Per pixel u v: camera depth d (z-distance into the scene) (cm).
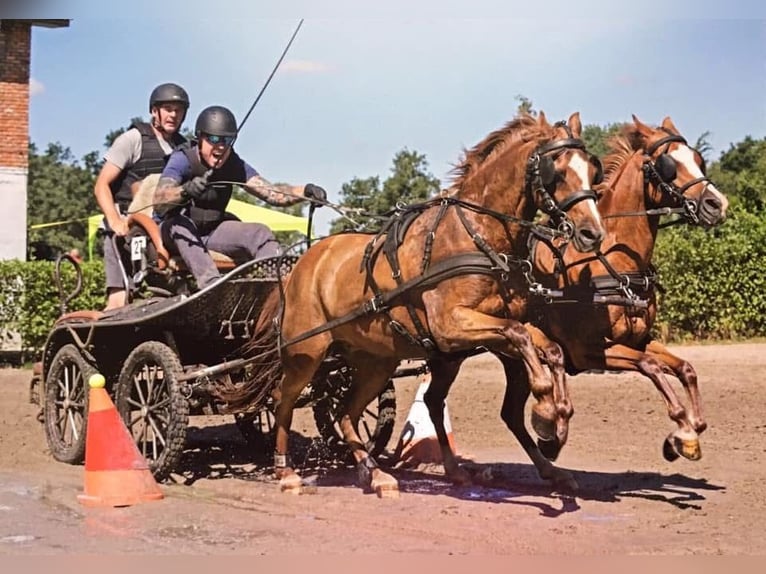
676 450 689
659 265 1892
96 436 754
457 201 698
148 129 977
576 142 664
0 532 655
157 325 845
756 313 1888
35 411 1277
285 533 648
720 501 736
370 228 793
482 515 695
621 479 828
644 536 629
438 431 845
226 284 816
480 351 757
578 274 752
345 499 763
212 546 614
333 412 948
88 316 909
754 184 2594
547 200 659
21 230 2150
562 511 705
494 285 676
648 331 763
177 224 852
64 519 696
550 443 670
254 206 1855
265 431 1095
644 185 766
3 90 2130
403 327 722
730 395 1291
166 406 827
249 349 838
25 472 891
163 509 727
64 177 5372
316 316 787
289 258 836
